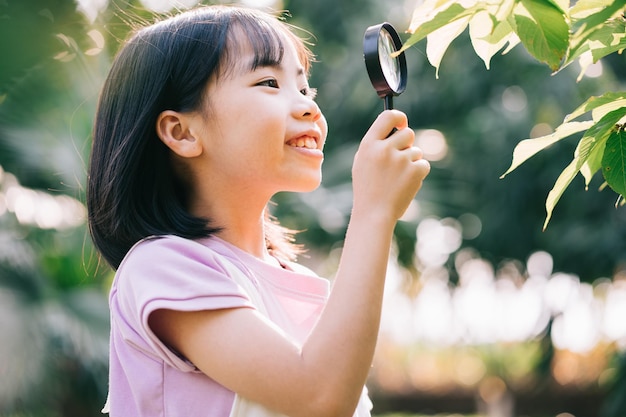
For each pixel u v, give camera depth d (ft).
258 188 3.92
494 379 31.86
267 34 3.94
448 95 23.09
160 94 3.97
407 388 32.89
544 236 22.75
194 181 4.00
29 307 13.97
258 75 3.87
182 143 3.92
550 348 24.47
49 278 15.20
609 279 22.76
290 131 3.84
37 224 15.75
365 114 23.29
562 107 21.54
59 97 8.27
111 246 4.13
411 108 23.27
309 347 3.33
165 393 3.55
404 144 3.64
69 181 13.41
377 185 3.58
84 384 15.96
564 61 3.08
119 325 3.67
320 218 20.56
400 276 25.54
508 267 24.48
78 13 5.07
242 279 3.69
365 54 3.55
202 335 3.46
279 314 3.78
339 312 3.36
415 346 32.58
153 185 4.01
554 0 2.98
